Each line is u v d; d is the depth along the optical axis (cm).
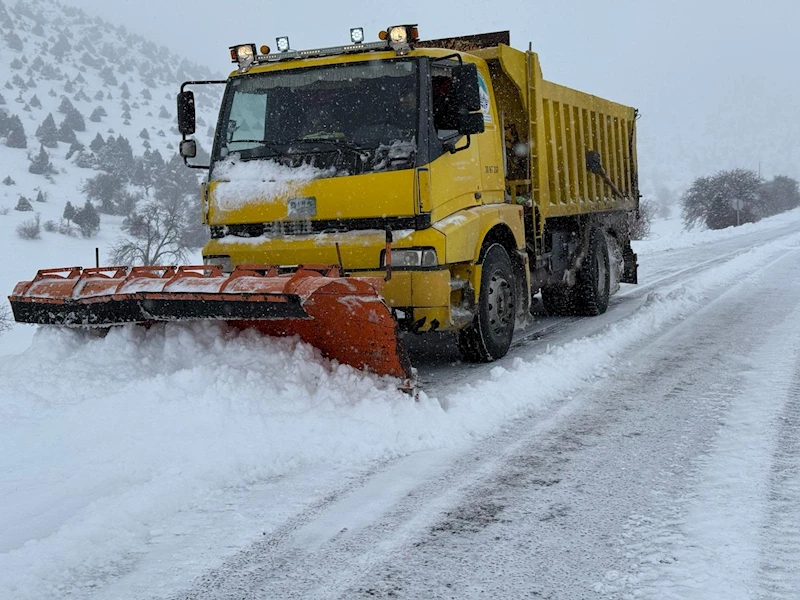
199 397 473
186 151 675
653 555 314
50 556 312
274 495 388
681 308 986
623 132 1179
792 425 486
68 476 397
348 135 611
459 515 361
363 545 330
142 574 306
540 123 821
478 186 686
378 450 449
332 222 602
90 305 543
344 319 506
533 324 960
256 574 305
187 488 384
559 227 934
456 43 812
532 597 283
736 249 2208
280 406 482
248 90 653
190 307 501
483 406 520
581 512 361
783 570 299
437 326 594
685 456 436
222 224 634
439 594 287
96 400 472
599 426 498
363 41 636
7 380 516
